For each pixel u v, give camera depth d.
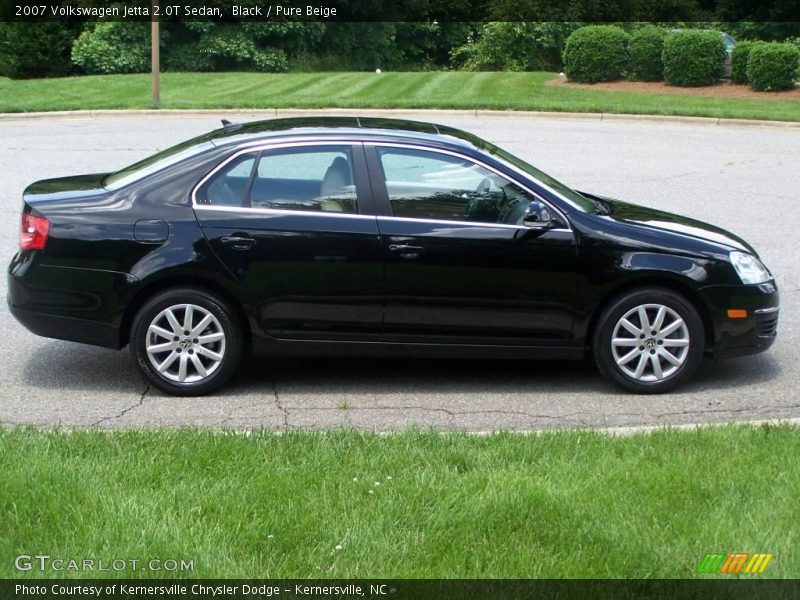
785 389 6.65
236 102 21.41
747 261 6.52
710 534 4.14
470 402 6.32
